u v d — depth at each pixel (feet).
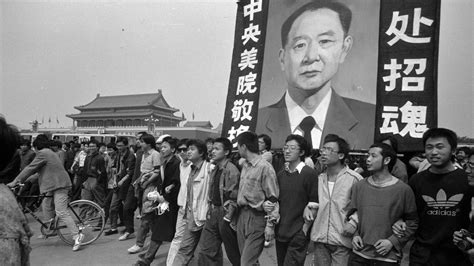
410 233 7.66
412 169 16.53
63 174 15.31
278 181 10.12
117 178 19.16
